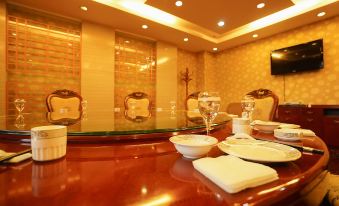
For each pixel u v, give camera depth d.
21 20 3.22
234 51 5.30
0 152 0.48
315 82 3.81
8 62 3.08
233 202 0.28
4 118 1.40
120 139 0.71
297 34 4.07
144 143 0.70
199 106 0.77
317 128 3.27
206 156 0.51
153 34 4.43
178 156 0.54
